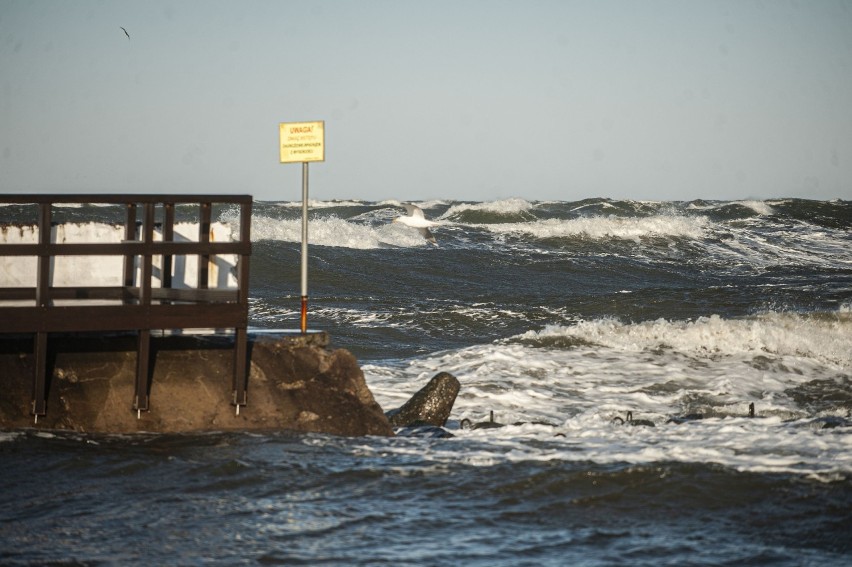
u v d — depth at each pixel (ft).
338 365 89.86
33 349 85.51
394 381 120.16
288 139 91.15
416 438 87.51
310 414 88.84
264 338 90.02
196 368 88.07
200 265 92.02
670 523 64.34
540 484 71.87
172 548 58.70
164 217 85.81
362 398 89.71
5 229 89.40
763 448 82.53
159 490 70.28
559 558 57.77
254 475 73.87
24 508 65.98
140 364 84.38
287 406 88.69
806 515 65.82
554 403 111.24
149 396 86.33
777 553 59.06
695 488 70.79
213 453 79.36
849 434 87.56
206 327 83.92
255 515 65.05
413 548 59.16
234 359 88.07
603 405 110.11
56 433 83.30
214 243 83.41
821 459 78.48
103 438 82.89
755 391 119.75
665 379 124.57
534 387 118.62
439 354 139.44
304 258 92.99
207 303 84.94
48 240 79.77
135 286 91.86
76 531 61.52
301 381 89.25
